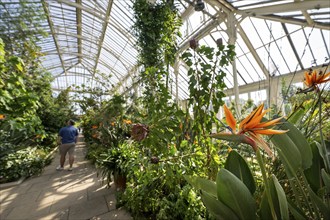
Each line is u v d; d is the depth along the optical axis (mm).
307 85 1057
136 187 2082
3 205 2715
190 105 1784
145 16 3355
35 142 6688
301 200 1150
